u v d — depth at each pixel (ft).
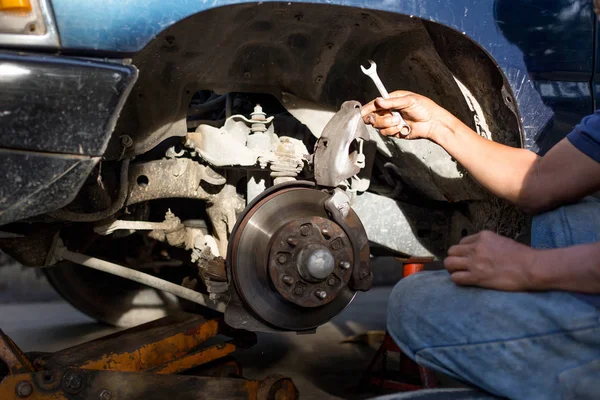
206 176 6.84
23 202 4.33
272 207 5.79
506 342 3.99
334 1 5.10
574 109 6.43
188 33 5.62
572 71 6.39
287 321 5.88
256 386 6.55
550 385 3.89
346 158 5.66
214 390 6.35
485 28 5.84
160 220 8.13
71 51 4.68
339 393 8.06
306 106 6.60
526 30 6.09
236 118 6.62
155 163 6.82
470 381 4.21
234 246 5.79
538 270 3.86
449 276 4.51
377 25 6.17
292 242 5.46
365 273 5.91
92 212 6.27
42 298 15.96
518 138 6.20
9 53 4.39
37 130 4.30
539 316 3.89
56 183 4.38
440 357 4.28
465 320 4.12
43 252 6.80
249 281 5.75
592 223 4.40
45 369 6.01
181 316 7.59
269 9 5.71
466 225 7.88
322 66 6.50
